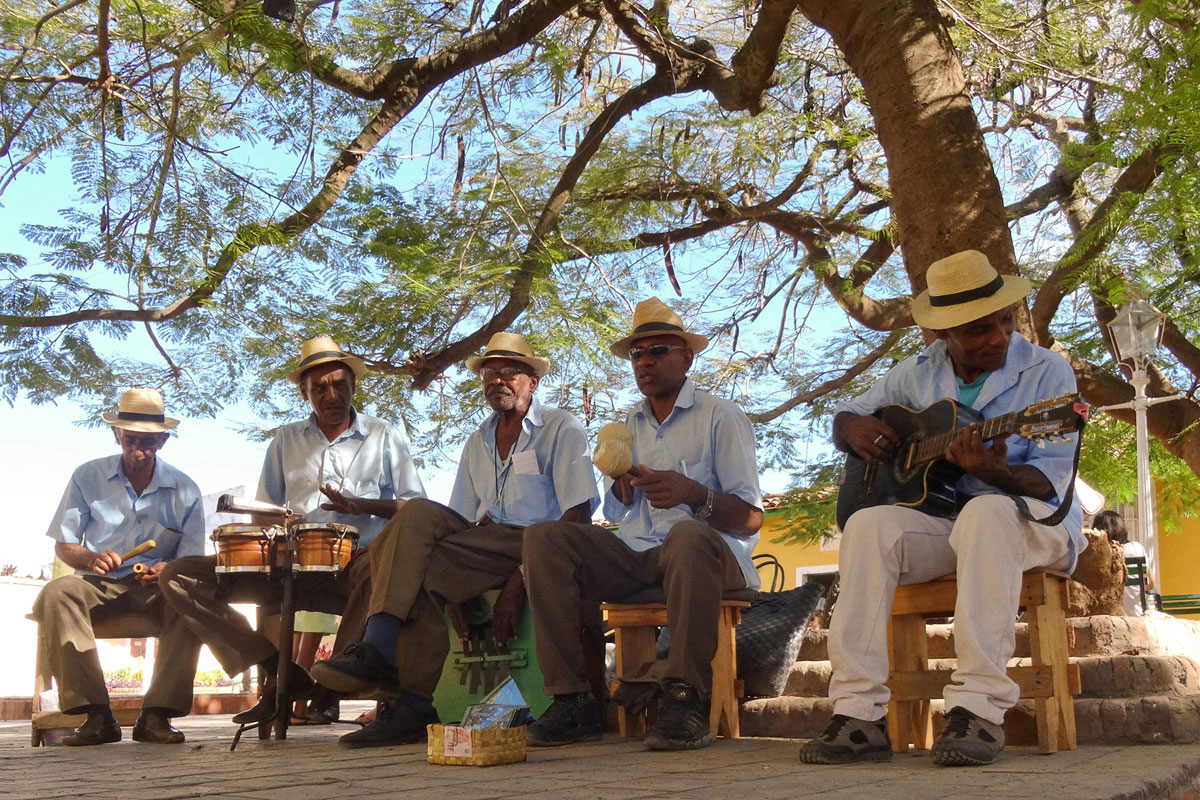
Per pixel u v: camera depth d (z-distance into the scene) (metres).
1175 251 7.55
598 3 9.18
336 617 6.48
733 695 4.29
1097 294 8.49
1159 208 6.47
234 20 6.75
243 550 4.57
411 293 8.53
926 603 3.57
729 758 3.41
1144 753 3.33
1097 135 8.05
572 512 4.87
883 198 11.05
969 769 2.95
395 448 5.73
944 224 6.15
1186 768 2.95
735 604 4.29
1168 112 6.03
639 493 4.72
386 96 8.26
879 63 6.45
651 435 4.75
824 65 10.75
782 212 10.59
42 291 7.57
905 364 3.96
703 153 10.61
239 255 7.48
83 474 5.59
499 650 4.59
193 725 6.94
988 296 3.59
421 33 8.80
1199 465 9.16
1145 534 7.07
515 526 4.54
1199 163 6.24
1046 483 3.32
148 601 5.04
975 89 9.52
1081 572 4.51
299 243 8.05
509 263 9.04
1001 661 3.18
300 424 5.70
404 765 3.36
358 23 8.78
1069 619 4.34
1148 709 3.75
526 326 9.25
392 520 4.43
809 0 6.86
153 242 7.31
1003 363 3.69
